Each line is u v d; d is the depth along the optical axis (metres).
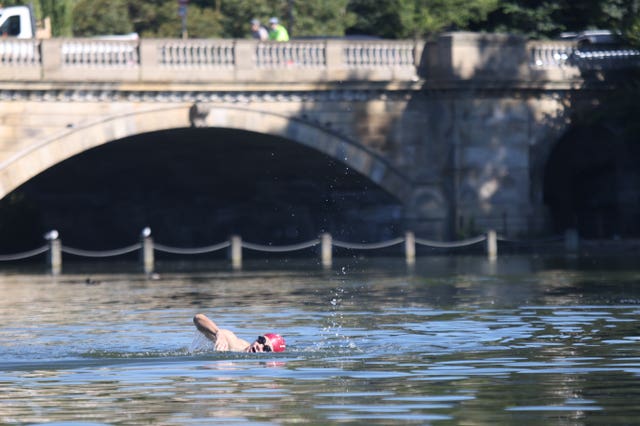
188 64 93.38
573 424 22.59
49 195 110.56
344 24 138.38
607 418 23.11
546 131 101.44
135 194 111.56
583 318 42.22
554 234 102.06
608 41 103.50
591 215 108.38
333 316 45.22
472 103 99.38
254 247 90.50
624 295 52.34
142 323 43.97
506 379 28.08
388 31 130.12
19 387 28.08
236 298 55.75
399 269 77.56
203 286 65.19
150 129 92.81
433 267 78.88
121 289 64.06
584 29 116.38
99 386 27.98
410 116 100.25
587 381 27.59
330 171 103.62
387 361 31.52
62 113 91.06
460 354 32.72
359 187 104.75
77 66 90.69
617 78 102.19
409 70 99.62
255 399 25.78
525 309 46.19
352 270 77.62
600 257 86.69
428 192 100.12
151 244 88.06
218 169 106.69
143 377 29.31
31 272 84.94
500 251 98.62
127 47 92.12
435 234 99.88
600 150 107.31
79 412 24.62
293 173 106.25
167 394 26.62
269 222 113.69
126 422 23.48
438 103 100.19
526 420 23.08
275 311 48.16
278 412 24.23
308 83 96.31
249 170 106.69
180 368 30.84
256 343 33.81
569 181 110.25
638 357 31.45
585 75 101.50
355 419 23.42
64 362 32.50
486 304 48.94
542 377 28.30
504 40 99.75
